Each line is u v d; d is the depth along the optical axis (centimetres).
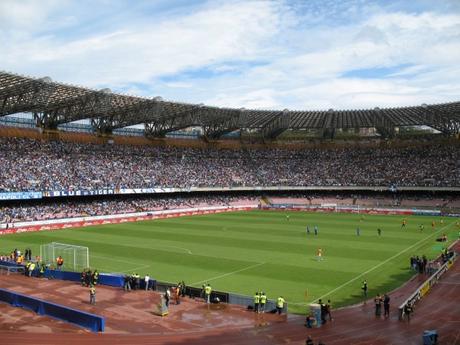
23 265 4309
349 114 11394
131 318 2980
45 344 2509
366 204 10962
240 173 12350
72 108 9231
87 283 3869
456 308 3125
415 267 4362
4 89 7119
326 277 4112
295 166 12850
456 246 5650
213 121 11675
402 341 2541
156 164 11475
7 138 9581
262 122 12338
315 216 9450
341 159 12875
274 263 4700
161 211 9656
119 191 9544
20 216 7750
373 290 3681
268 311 3109
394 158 12331
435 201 10588
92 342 2548
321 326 2811
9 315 3011
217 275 4206
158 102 9325
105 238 6412
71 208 8769
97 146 11069
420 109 10150
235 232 7012
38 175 8906
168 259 4916
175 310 3145
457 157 11462
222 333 2697
